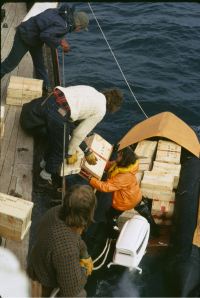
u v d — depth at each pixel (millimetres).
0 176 5668
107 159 6191
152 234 5906
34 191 5730
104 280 5250
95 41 12305
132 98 9797
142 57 11617
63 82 10133
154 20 13555
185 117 9352
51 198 5691
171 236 5715
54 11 6328
